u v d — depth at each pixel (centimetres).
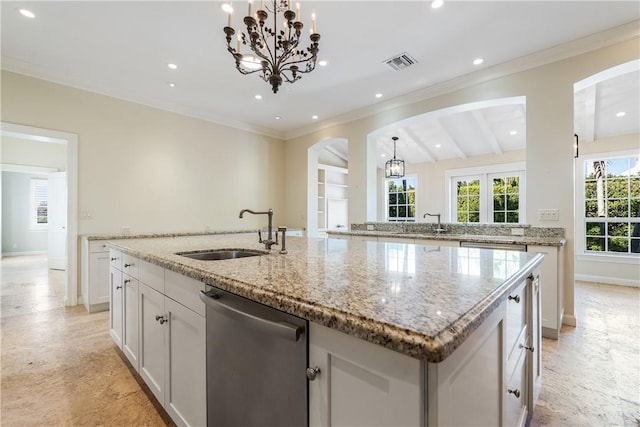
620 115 415
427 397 55
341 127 483
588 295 385
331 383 71
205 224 462
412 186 719
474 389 75
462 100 346
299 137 559
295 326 78
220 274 107
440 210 668
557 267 246
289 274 107
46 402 169
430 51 287
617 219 463
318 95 393
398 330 56
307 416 76
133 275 183
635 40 246
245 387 96
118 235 342
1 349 234
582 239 486
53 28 251
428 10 229
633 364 208
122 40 269
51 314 314
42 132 321
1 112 299
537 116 294
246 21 167
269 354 87
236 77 341
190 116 448
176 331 136
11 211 758
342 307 69
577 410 160
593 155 478
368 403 64
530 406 144
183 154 439
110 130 370
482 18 239
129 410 163
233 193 501
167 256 154
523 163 565
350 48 282
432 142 592
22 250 771
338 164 711
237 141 509
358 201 457
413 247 194
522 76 304
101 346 239
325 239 257
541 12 231
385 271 113
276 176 570
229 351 102
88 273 319
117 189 374
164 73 331
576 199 493
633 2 220
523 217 567
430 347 51
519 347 124
